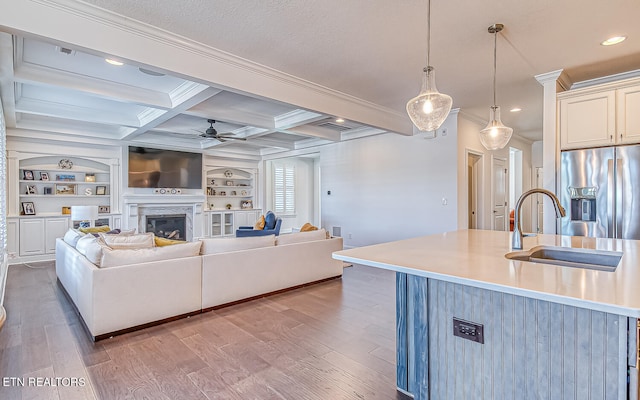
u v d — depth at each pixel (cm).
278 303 374
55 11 240
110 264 292
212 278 351
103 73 376
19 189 612
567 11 259
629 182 338
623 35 298
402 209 629
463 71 381
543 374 141
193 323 316
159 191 782
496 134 329
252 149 958
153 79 394
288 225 1081
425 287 180
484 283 132
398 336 203
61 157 669
